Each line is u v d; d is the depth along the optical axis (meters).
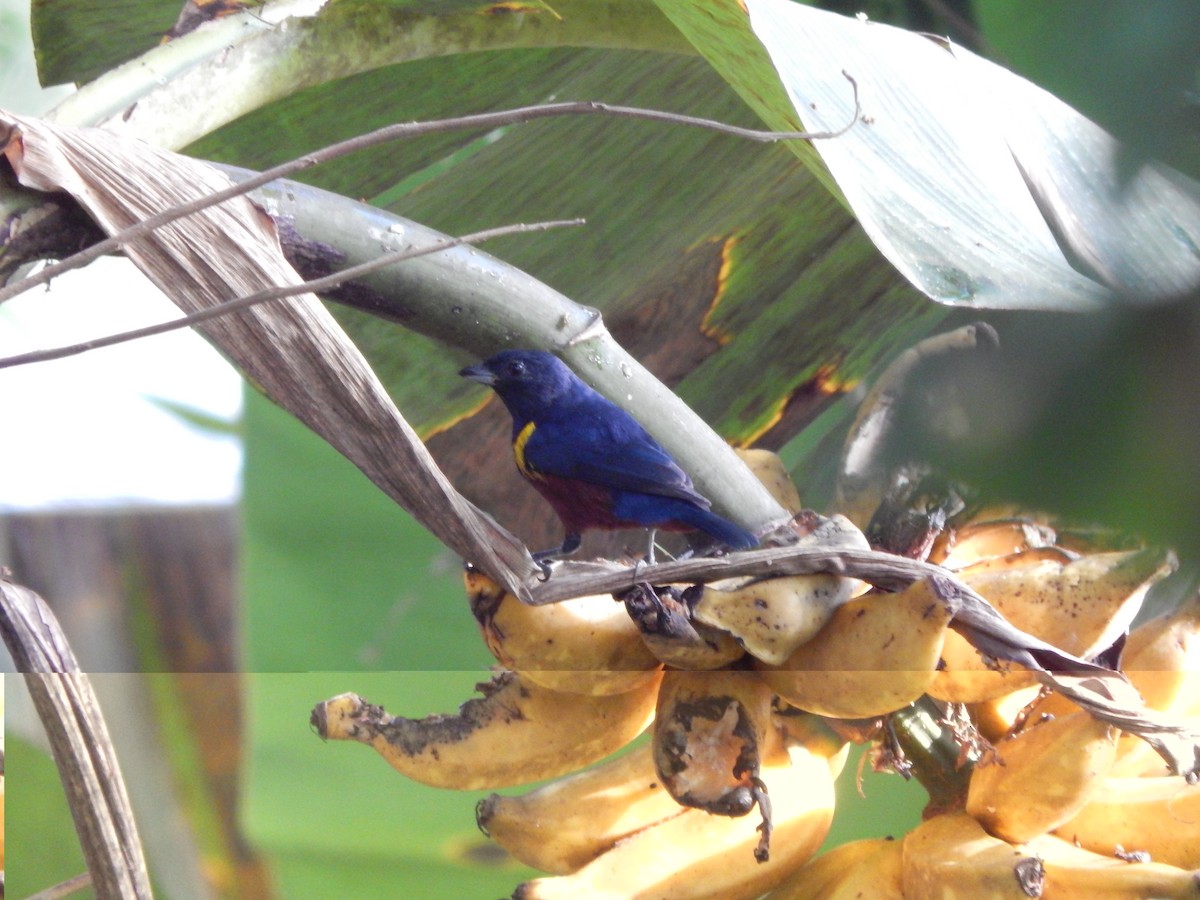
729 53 4.39
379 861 4.44
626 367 4.45
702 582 4.36
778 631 4.36
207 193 4.37
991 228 4.39
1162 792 4.40
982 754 4.41
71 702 4.34
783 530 4.41
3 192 4.35
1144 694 4.43
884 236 4.36
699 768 4.37
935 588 4.35
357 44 4.49
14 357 4.30
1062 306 2.96
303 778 4.43
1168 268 3.37
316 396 4.36
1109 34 2.99
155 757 4.43
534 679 4.39
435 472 4.35
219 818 4.43
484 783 4.41
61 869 4.44
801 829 4.41
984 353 2.98
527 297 4.44
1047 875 4.39
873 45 4.45
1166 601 4.44
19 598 4.34
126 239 4.31
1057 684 4.36
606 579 4.36
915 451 3.01
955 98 4.44
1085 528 2.94
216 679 4.43
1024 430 2.80
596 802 4.43
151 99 4.45
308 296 4.36
